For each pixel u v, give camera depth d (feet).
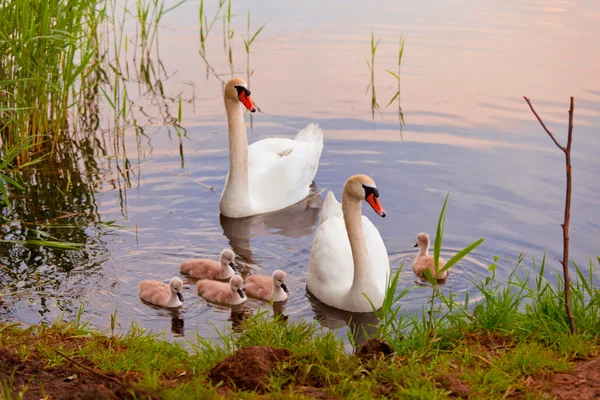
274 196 44.80
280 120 52.65
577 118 49.75
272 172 45.32
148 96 57.72
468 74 58.03
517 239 37.55
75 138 51.42
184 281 36.50
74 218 40.91
